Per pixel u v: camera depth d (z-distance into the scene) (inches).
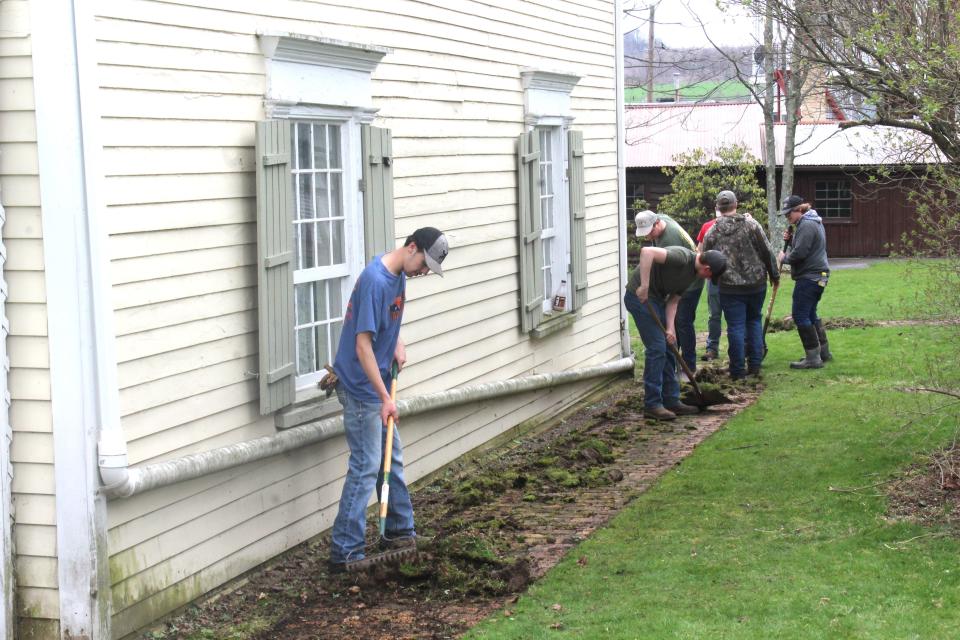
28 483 192.9
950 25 245.4
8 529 191.3
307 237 258.5
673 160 1085.1
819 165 1100.5
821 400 394.0
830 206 1157.1
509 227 374.9
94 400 190.2
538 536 257.8
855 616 190.1
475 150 348.2
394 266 237.5
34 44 184.1
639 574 221.3
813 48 279.3
